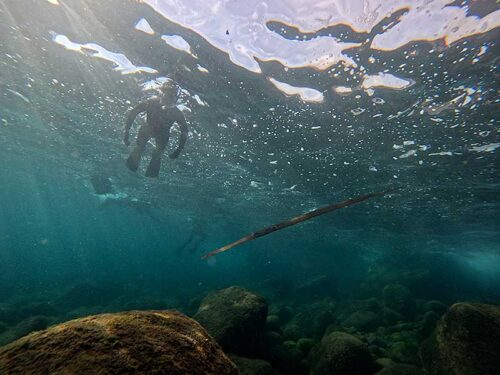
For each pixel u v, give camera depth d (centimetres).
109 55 1010
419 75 800
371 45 743
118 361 192
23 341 207
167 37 870
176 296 2517
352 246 3850
